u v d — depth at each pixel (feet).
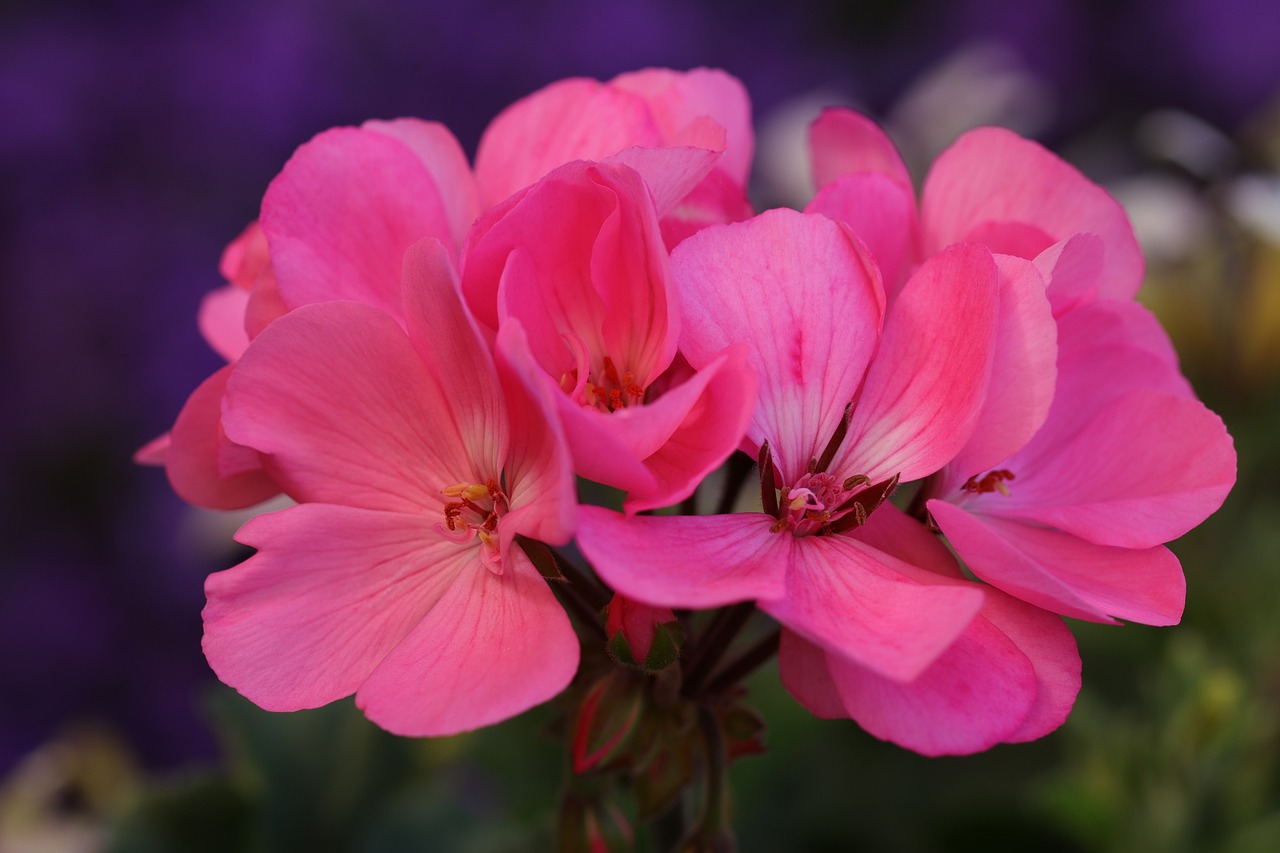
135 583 1.73
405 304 0.74
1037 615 0.74
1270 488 1.31
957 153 0.81
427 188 0.80
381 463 0.76
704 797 0.79
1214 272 1.34
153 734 1.67
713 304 0.75
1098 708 1.12
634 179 0.72
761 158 1.72
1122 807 1.06
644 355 0.76
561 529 0.69
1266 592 1.15
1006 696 0.72
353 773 1.05
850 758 1.20
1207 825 1.05
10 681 1.69
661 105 0.82
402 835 1.04
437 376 0.76
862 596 0.73
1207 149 1.41
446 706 0.70
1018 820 1.13
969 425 0.73
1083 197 0.80
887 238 0.79
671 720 0.78
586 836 0.81
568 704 0.80
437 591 0.75
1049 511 0.78
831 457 0.76
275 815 1.02
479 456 0.76
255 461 0.80
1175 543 1.25
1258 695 1.13
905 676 0.68
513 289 0.74
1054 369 0.73
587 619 0.79
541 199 0.74
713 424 0.72
